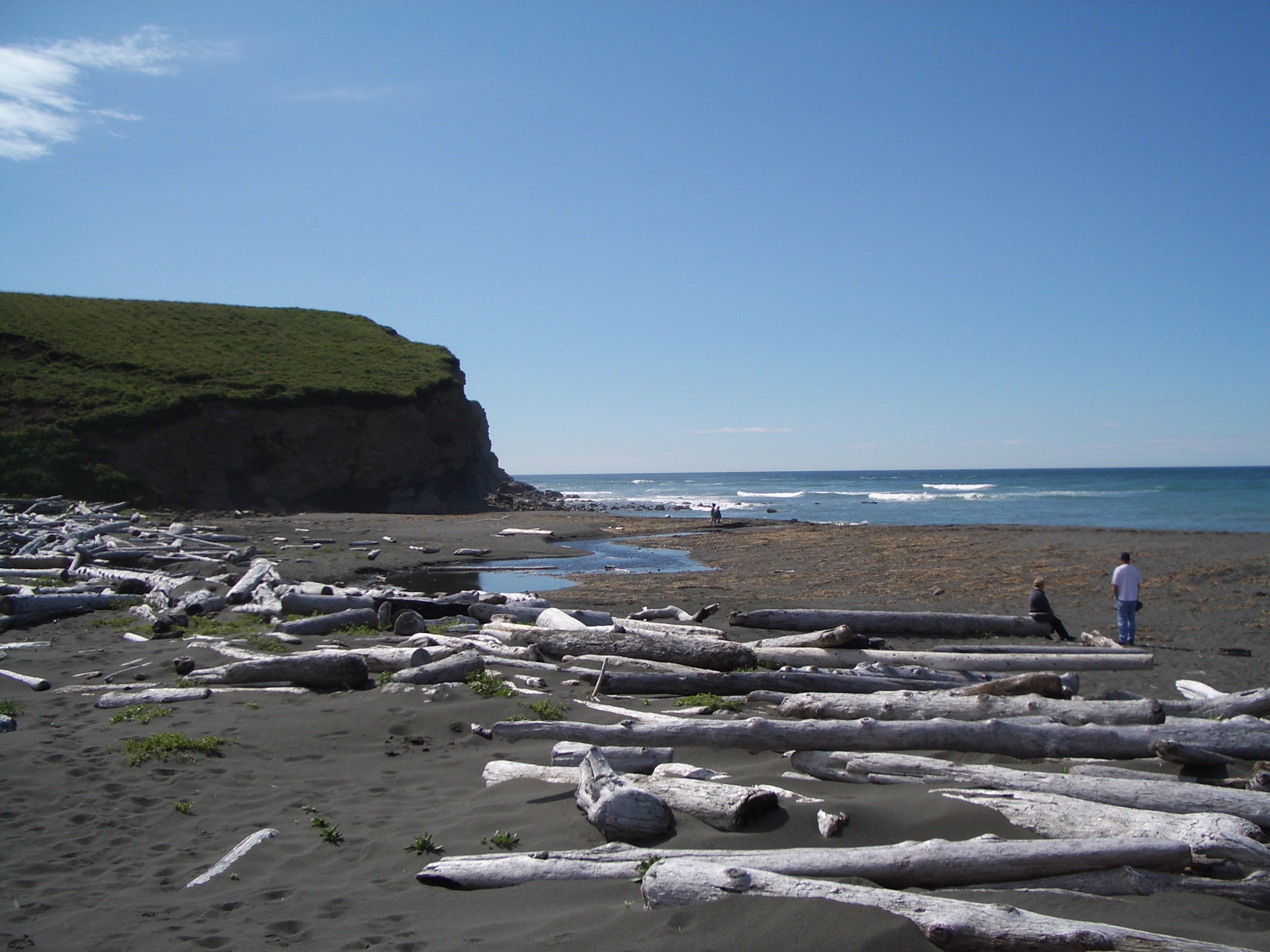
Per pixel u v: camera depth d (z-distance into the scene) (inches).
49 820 224.5
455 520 1656.0
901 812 199.0
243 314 2591.0
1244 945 145.5
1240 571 790.5
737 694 353.1
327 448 1873.8
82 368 1843.0
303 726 303.1
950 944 141.3
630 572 982.4
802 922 145.3
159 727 306.3
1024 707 279.4
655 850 183.2
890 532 1376.7
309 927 163.3
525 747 281.9
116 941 159.0
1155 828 179.9
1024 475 6633.9
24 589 611.8
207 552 943.0
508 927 157.9
